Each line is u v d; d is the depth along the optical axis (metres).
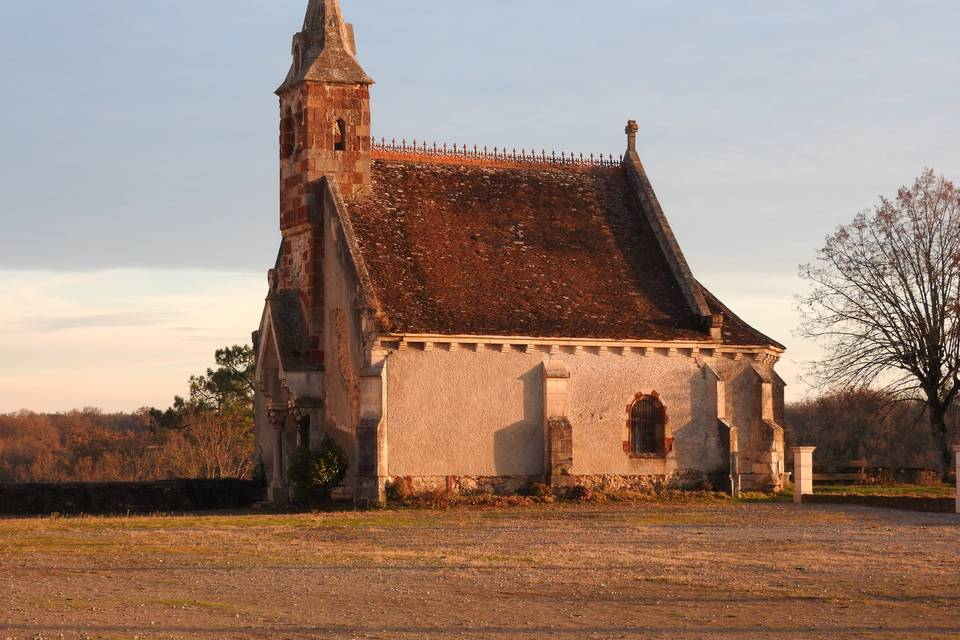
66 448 104.94
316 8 44.38
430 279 41.22
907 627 17.44
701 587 20.88
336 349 41.00
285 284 44.62
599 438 41.34
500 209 44.97
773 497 42.25
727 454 42.47
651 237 46.22
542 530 30.94
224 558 24.70
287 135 44.22
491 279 42.12
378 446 38.06
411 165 45.06
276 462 43.53
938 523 32.62
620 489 41.22
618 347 41.62
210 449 74.94
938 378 52.94
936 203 53.19
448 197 44.56
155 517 35.31
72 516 37.34
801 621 17.84
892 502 37.84
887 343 53.84
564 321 41.41
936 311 53.00
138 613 18.12
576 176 47.50
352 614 18.22
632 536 29.42
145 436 102.25
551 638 16.48
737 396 43.97
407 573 22.56
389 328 38.62
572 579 21.81
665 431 42.16
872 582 21.53
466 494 39.56
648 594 20.14
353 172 43.03
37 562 23.84
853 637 16.70
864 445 69.56
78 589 20.39
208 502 42.91
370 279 40.16
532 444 40.50
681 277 44.31
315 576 22.16
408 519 33.94
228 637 16.41
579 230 45.44
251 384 75.56
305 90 42.78
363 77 43.28
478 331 39.75
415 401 39.22
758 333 44.78
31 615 17.80
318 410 41.72
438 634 16.69
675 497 41.03
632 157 48.41
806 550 26.39
